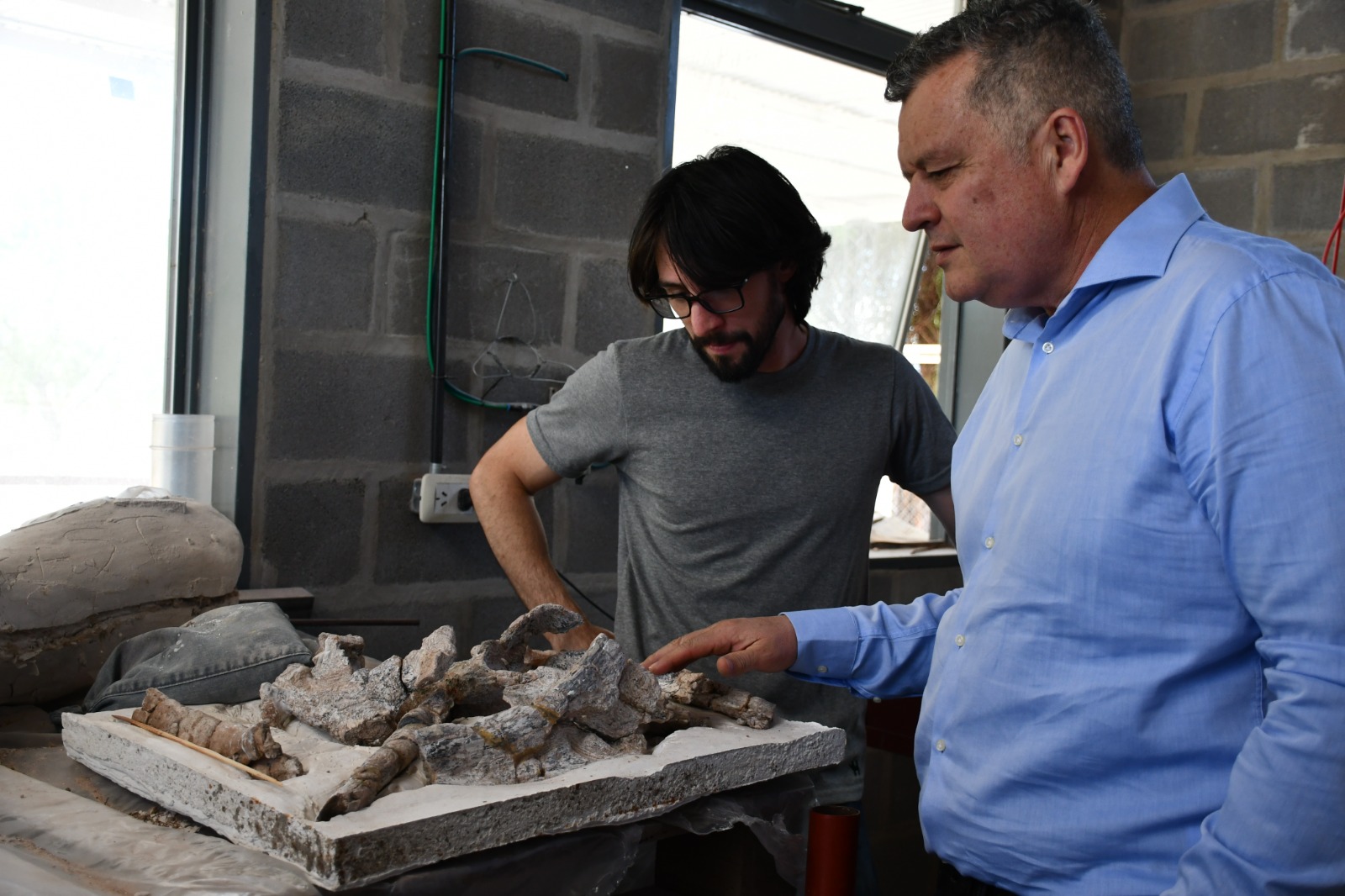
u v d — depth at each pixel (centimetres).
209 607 167
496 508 178
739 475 162
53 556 149
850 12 287
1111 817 98
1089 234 104
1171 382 92
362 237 204
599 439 170
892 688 137
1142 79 329
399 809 95
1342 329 86
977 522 114
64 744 127
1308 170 297
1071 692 99
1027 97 100
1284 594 83
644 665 131
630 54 237
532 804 101
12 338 196
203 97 205
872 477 168
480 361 221
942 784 112
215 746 110
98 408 205
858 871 164
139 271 207
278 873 91
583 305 235
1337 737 80
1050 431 103
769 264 149
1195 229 101
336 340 203
